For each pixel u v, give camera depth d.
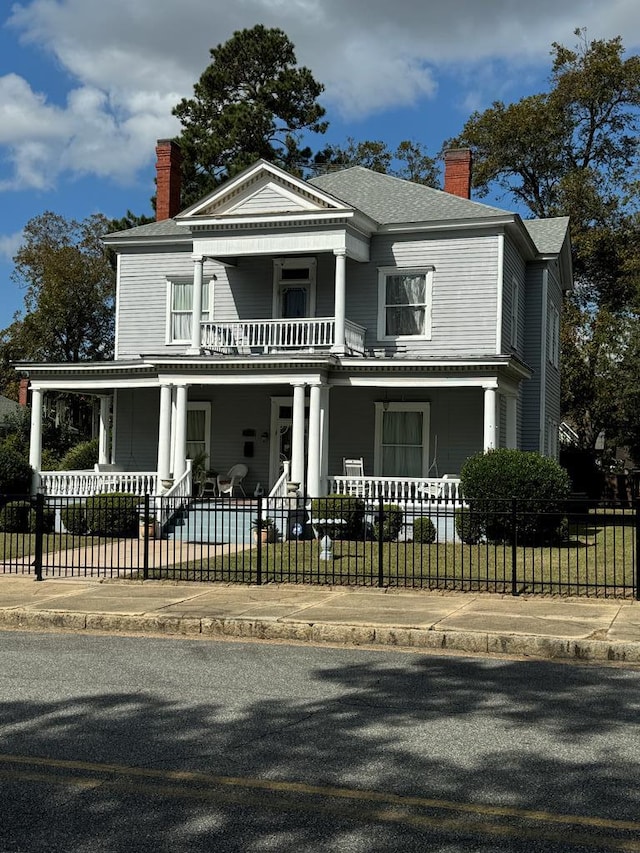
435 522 23.41
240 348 27.30
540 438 30.02
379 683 9.15
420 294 26.66
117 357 29.47
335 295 26.00
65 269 55.56
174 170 32.09
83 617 12.60
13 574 16.84
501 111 52.44
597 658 10.48
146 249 29.42
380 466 26.95
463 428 26.34
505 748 6.95
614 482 43.38
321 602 13.42
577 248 47.25
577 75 50.19
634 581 14.88
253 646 11.20
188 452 28.73
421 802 5.80
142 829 5.36
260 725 7.57
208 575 15.93
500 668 9.94
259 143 47.53
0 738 7.20
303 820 5.50
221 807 5.71
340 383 24.62
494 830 5.37
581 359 46.34
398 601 13.51
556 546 20.77
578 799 5.87
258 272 28.16
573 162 52.53
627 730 7.46
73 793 5.96
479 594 14.08
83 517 23.23
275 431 28.06
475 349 25.95
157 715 7.89
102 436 29.81
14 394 60.22
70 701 8.38
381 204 28.09
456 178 30.56
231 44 48.84
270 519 22.72
